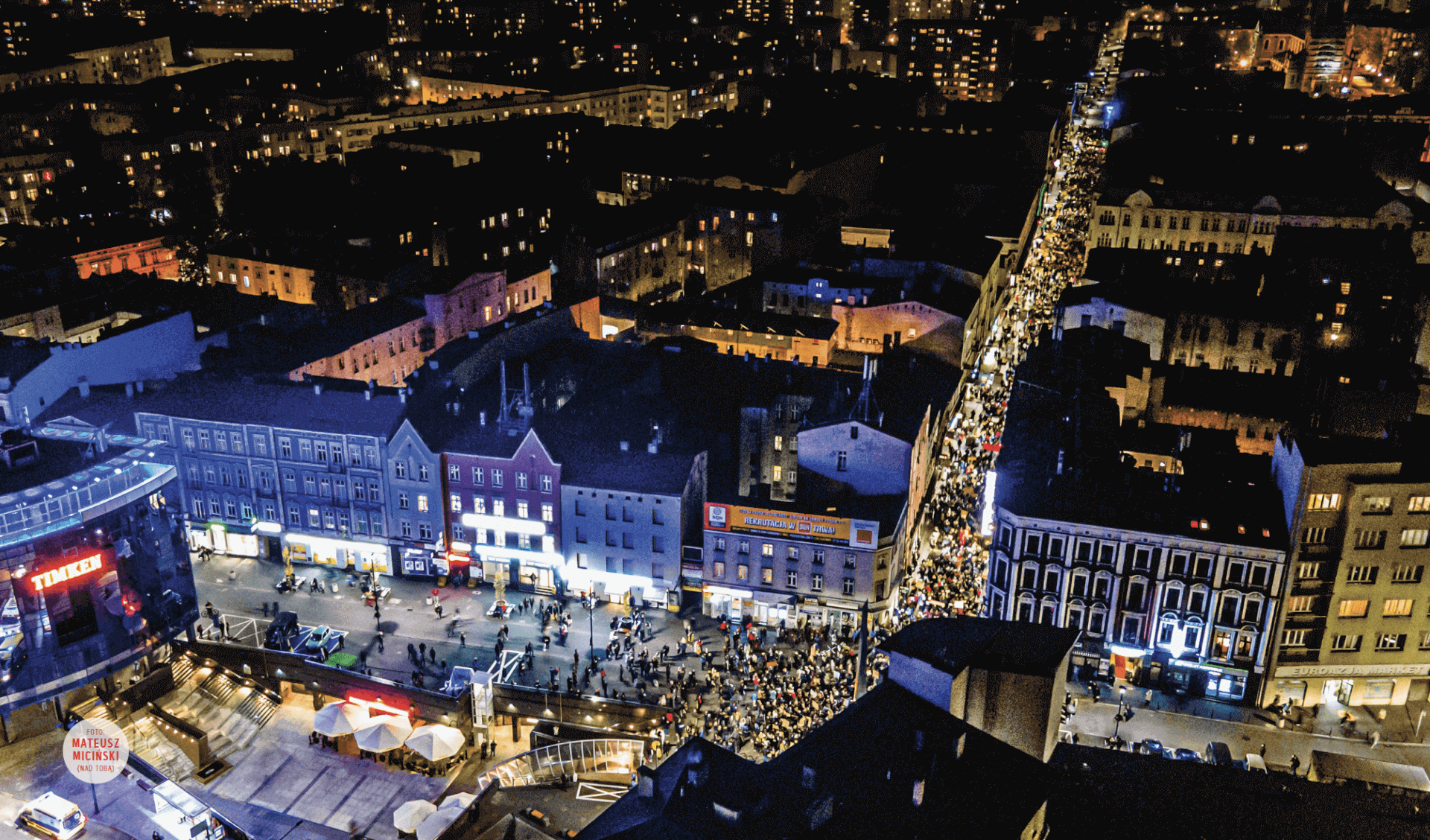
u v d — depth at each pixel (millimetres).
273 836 78688
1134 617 94062
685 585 110250
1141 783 63125
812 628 105375
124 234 199750
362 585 113812
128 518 84562
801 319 154875
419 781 85000
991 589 99625
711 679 95188
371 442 111875
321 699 93062
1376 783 72125
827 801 52562
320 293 175125
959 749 57812
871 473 108375
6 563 77125
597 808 73500
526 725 91125
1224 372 134125
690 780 56031
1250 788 62875
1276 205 195500
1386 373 125312
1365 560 88438
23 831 72812
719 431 120375
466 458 110375
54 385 122188
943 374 141375
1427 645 90812
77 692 85500
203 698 91750
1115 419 115188
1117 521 92750
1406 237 178000
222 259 182375
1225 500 94375
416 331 148625
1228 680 92938
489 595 112062
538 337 139250
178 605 90688
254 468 116000
